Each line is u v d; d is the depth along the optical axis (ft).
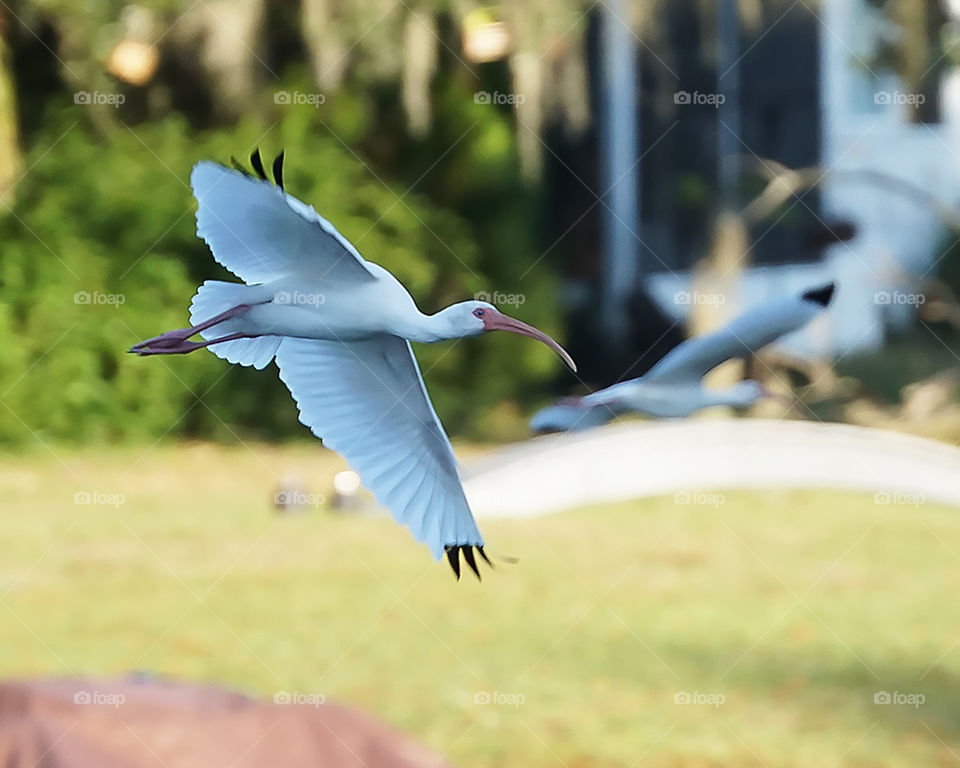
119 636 33.58
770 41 70.18
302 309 14.32
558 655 32.63
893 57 69.72
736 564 40.60
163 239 59.41
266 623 34.78
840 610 36.06
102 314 58.39
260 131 60.44
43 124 60.49
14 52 60.08
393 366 15.34
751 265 67.62
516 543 43.37
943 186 70.18
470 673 31.27
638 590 38.17
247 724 20.13
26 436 56.75
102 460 55.21
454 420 61.98
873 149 70.49
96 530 44.19
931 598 36.81
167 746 19.04
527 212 65.72
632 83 68.44
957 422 57.41
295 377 15.44
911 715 28.78
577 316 67.46
